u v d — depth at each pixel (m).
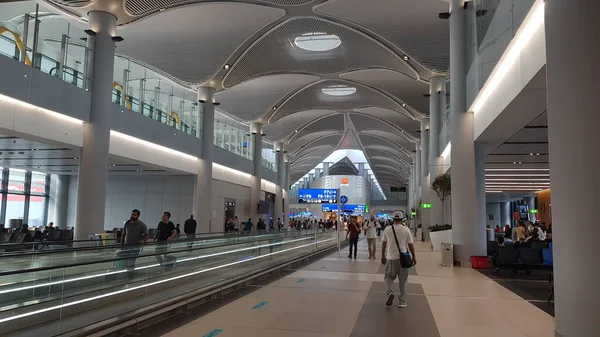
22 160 21.06
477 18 14.13
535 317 7.07
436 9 18.45
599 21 4.30
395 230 7.91
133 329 5.88
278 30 21.55
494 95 12.45
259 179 37.00
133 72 26.20
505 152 18.34
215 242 11.16
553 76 4.77
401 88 29.34
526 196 43.25
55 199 27.20
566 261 4.53
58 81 14.80
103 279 5.88
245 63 24.73
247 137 37.38
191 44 21.92
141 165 22.19
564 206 4.57
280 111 35.75
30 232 18.03
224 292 8.79
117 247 8.22
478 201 15.48
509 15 10.15
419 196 43.12
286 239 14.45
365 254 19.39
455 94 15.64
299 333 5.93
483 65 13.05
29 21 14.86
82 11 17.31
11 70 12.94
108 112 16.86
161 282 7.16
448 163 22.83
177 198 26.64
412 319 6.84
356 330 6.14
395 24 20.00
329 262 15.55
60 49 15.39
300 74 28.16
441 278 11.66
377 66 25.94
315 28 21.33
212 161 27.23
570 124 4.50
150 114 22.05
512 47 10.17
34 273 4.94
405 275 7.84
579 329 4.34
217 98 31.59
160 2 17.62
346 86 31.28
